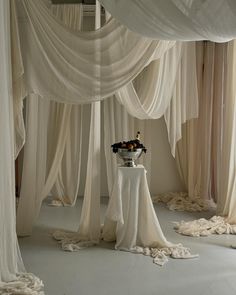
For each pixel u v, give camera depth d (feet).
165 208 17.53
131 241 11.69
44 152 13.57
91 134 12.41
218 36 8.55
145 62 11.44
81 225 12.89
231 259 11.05
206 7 7.57
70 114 16.92
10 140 9.41
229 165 14.75
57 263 10.66
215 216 15.07
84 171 19.40
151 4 8.08
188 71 15.96
